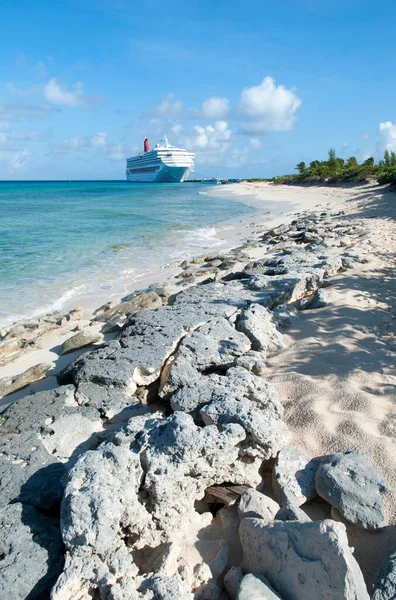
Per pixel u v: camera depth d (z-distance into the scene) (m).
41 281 12.75
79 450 4.41
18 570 3.06
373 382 5.14
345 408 4.67
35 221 26.41
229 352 5.98
